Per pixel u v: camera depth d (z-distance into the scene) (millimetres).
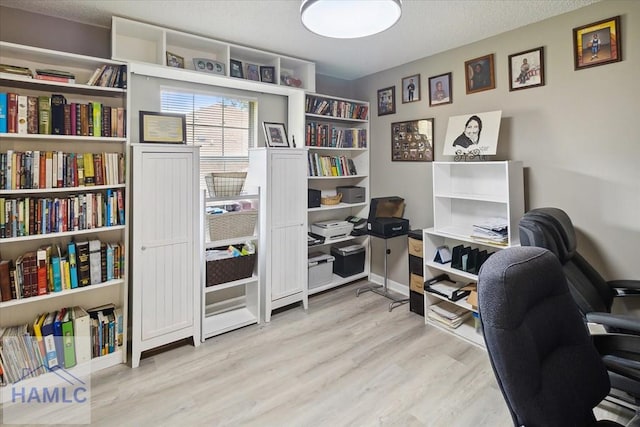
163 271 2553
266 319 3129
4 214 2082
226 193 2914
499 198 2734
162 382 2256
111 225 2463
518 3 2338
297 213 3318
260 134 3504
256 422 1896
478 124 2824
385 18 1835
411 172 3660
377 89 3971
